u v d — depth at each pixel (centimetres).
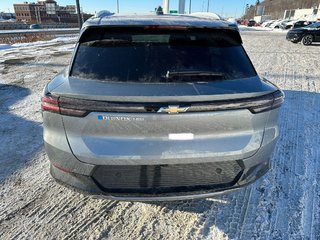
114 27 206
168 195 187
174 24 208
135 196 186
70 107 171
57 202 254
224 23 224
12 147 351
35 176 292
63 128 179
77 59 204
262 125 192
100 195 187
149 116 168
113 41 205
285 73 779
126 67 193
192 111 170
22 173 297
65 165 188
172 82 185
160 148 176
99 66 195
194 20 227
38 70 823
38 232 219
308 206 247
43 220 231
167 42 206
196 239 213
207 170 191
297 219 232
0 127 410
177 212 241
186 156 180
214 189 193
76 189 192
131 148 175
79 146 178
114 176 186
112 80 187
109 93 170
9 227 223
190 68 196
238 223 228
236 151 186
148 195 186
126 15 254
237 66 208
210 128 177
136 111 166
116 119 169
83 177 187
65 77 200
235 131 183
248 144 188
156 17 237
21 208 245
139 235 217
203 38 214
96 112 169
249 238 213
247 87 188
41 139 375
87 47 207
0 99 543
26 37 2162
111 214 240
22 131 397
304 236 215
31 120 438
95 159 178
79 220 232
